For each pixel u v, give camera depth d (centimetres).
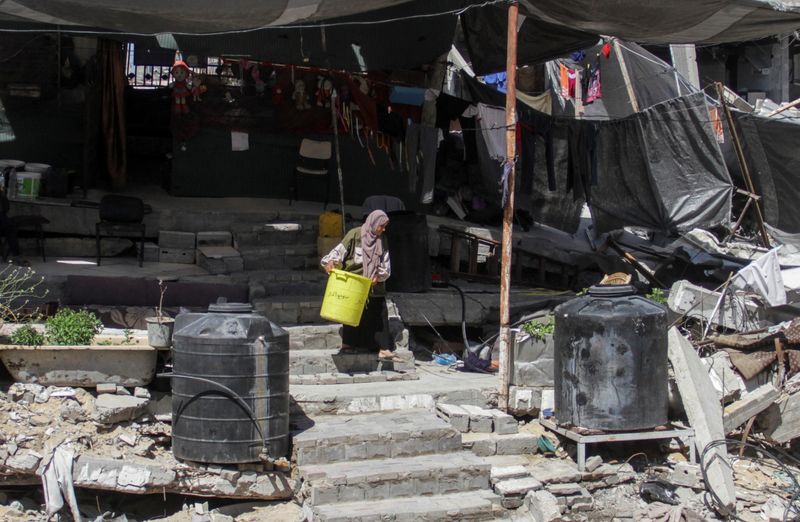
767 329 916
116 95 1155
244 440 675
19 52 1141
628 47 1477
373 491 684
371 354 881
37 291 892
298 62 1166
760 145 1306
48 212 1067
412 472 695
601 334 759
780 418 843
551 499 689
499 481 718
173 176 1200
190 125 1198
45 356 703
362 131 1264
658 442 813
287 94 1227
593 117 1556
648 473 779
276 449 694
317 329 905
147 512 683
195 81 1189
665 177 1230
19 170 1100
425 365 952
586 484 752
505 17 1120
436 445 747
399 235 1006
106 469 658
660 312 777
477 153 1247
